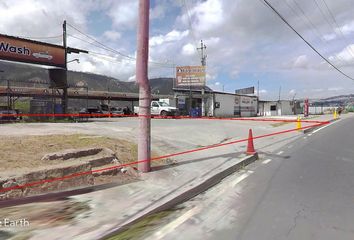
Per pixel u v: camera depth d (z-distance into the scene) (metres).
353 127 28.70
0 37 20.84
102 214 5.50
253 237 4.73
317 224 5.24
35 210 5.59
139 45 8.59
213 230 5.00
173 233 4.88
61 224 5.02
